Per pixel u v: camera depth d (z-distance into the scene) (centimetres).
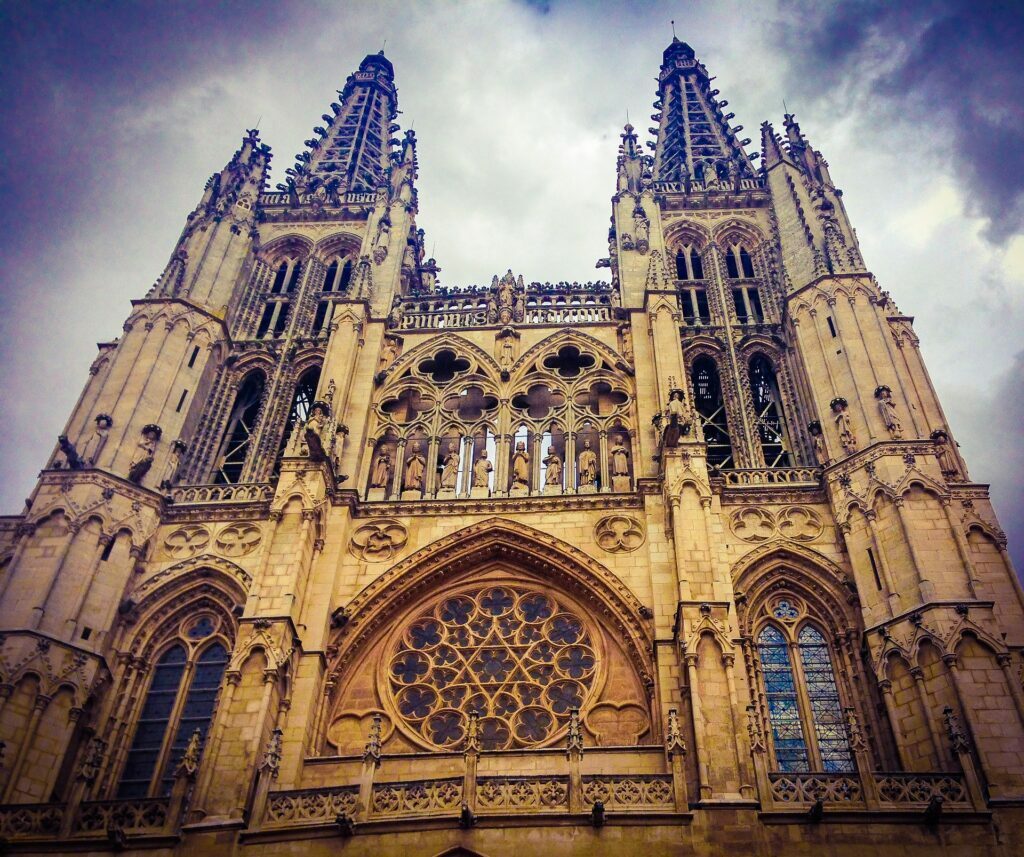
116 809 3381
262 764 3331
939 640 3562
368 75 9406
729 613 3747
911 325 5112
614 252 6378
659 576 4056
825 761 3728
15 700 3603
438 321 5619
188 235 5919
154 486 4553
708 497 4159
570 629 4181
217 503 4519
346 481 4612
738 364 5362
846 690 3891
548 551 4328
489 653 4125
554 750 3528
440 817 3150
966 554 3834
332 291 6141
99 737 3819
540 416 5141
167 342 5088
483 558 4412
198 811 3244
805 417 4909
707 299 5931
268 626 3772
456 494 4669
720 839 3086
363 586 4222
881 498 4112
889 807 3172
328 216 6588
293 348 5650
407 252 6525
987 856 3056
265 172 6762
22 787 3469
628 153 6688
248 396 5581
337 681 4003
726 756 3316
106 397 4734
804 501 4406
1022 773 3216
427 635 4216
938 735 3409
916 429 4328
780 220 5906
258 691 3588
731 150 8219
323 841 3131
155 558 4369
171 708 3994
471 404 5250
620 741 3788
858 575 4012
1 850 3262
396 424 5044
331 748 3859
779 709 3888
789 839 3111
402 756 3569
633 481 4656
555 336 5362
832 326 4934
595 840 3098
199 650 4169
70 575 4016
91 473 4331
